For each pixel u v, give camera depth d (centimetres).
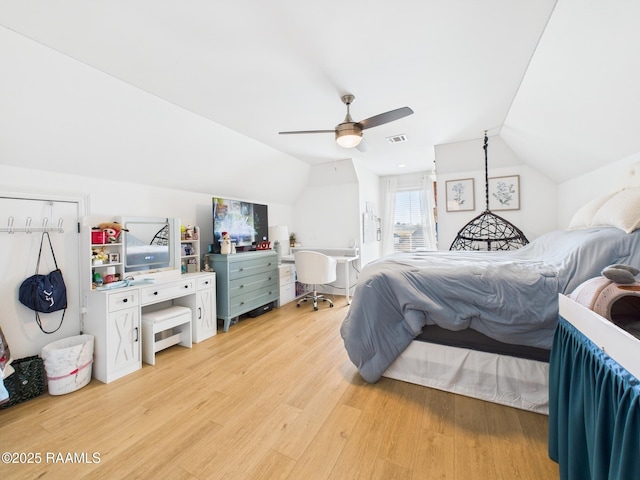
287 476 133
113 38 170
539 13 156
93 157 250
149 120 256
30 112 196
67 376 205
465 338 199
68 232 245
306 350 276
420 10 153
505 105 272
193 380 222
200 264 362
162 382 220
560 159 296
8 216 212
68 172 246
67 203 245
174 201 343
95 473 136
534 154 329
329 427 165
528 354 183
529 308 170
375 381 211
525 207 375
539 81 210
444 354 202
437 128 331
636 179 190
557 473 131
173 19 156
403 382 213
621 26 131
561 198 348
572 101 202
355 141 250
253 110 274
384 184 609
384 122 235
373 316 209
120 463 142
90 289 240
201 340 305
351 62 201
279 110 276
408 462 139
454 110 284
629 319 121
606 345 92
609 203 189
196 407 187
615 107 177
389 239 599
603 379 90
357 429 163
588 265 166
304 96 248
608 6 127
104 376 223
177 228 312
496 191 389
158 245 297
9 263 214
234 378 224
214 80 220
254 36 171
